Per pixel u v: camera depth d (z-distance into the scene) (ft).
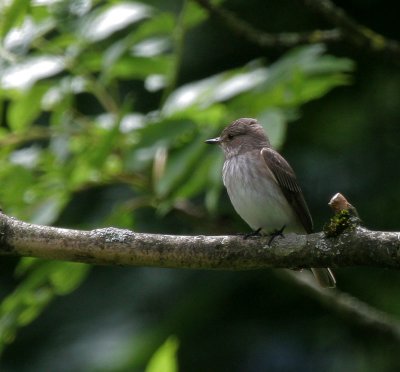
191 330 48.34
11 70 35.22
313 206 47.98
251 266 24.72
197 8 36.09
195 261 24.84
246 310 49.49
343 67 34.04
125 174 36.83
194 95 34.24
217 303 48.11
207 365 48.37
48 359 47.75
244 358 48.67
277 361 48.67
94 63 36.58
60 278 35.04
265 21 50.83
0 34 31.53
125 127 35.45
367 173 48.01
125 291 48.55
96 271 49.39
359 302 43.24
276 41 37.83
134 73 37.37
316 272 32.14
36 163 36.73
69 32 36.06
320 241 23.94
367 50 38.27
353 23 37.81
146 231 46.65
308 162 48.24
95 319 48.19
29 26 35.17
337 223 23.75
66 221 46.55
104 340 46.96
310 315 49.75
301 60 34.09
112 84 37.86
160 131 32.86
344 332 48.83
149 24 35.55
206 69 49.32
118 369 45.44
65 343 47.75
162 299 47.98
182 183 34.47
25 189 35.19
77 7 35.06
